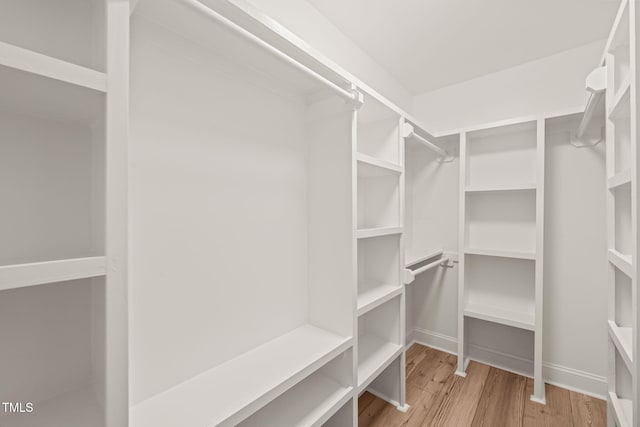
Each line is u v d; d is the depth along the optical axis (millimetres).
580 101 1782
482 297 2119
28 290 638
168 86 860
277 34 887
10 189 611
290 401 1100
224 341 1007
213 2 746
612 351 1190
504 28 1611
